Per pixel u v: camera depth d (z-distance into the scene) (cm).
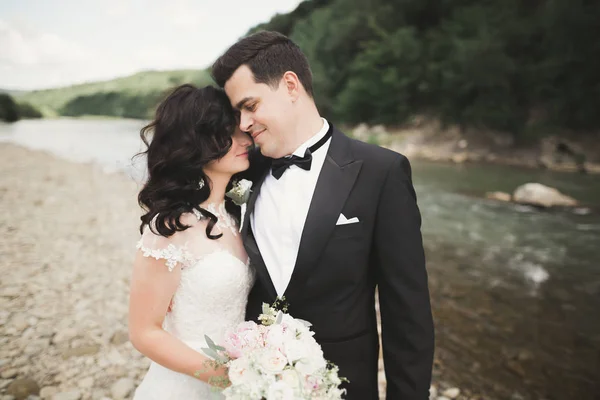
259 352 116
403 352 139
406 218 137
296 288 138
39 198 806
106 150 1800
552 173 1281
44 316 334
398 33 2392
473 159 1672
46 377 258
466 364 304
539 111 1775
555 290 440
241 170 157
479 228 687
